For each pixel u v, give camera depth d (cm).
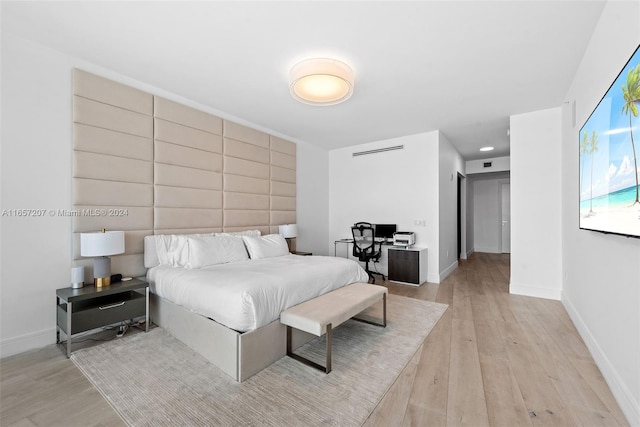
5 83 223
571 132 304
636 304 148
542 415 157
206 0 187
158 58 260
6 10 198
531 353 228
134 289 260
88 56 258
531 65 267
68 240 256
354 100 351
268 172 464
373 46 238
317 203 584
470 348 238
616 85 157
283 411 162
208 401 170
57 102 250
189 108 351
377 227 530
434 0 187
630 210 140
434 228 482
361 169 572
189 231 351
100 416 158
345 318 222
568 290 325
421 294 404
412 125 449
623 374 163
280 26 213
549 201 375
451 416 157
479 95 335
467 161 725
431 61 261
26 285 233
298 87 275
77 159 259
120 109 288
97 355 225
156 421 154
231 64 270
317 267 293
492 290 423
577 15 199
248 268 292
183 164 345
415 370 205
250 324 202
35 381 190
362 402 169
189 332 238
